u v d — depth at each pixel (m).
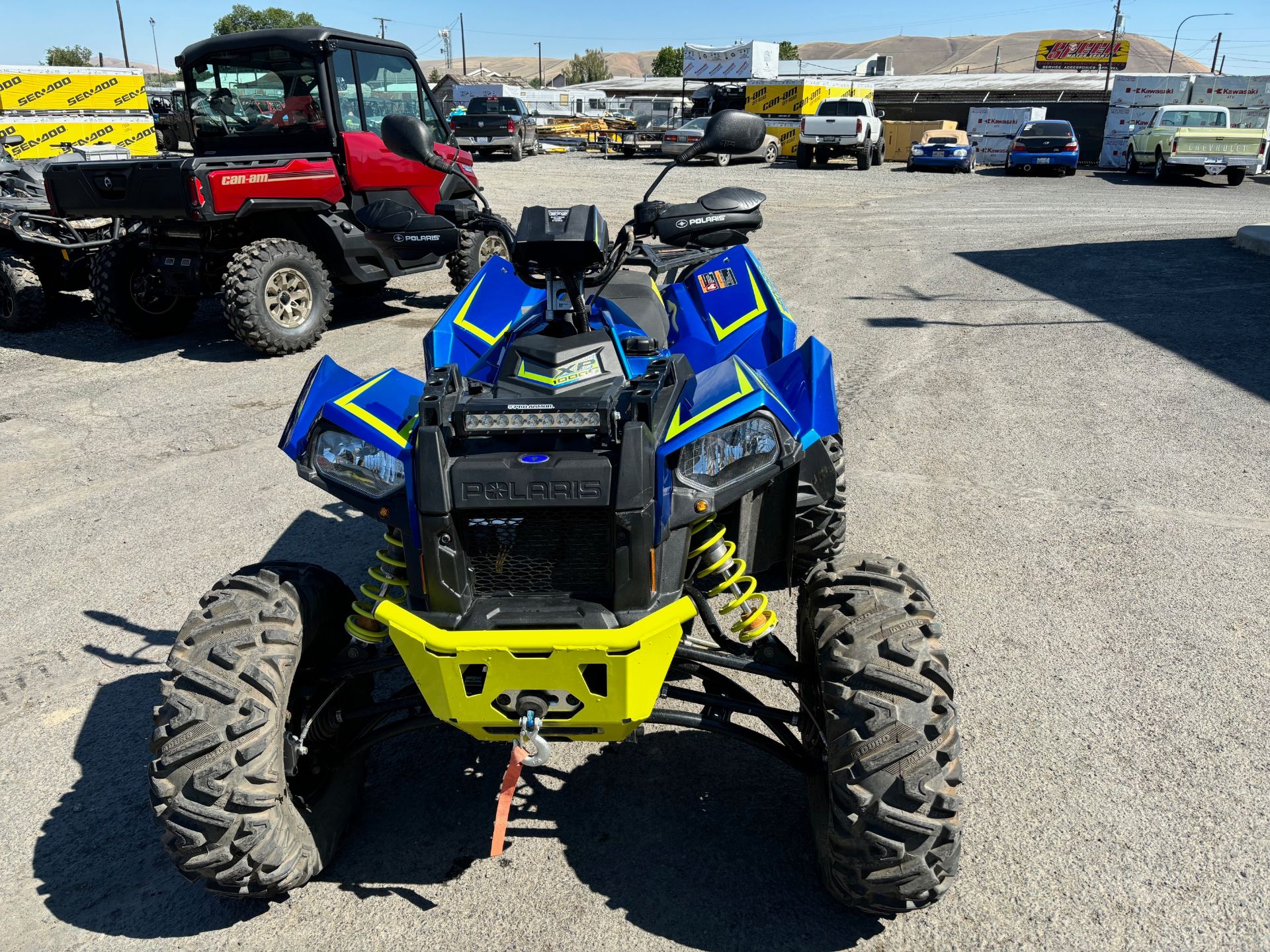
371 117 8.94
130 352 8.84
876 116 30.25
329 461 2.71
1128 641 3.84
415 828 3.02
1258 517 4.86
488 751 3.39
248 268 7.95
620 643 2.32
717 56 35.12
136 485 5.73
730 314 4.30
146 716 3.62
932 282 10.91
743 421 2.69
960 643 3.85
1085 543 4.65
